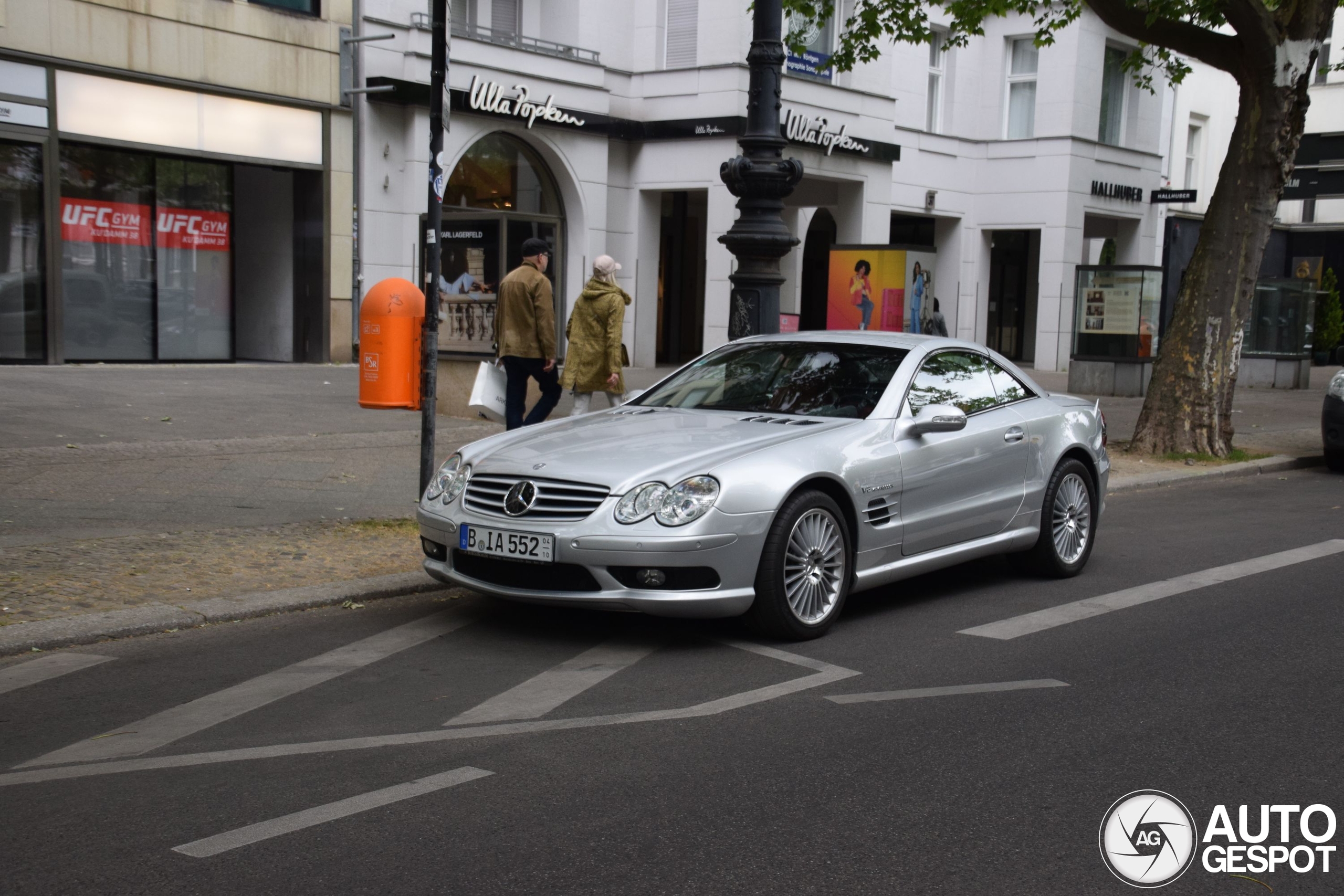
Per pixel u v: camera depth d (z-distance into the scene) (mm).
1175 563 8531
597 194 23469
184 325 19297
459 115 21125
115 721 4887
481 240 16547
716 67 23000
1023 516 7668
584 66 22859
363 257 20688
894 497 6680
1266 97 13289
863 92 25391
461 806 4027
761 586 5992
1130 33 13656
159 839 3748
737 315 9844
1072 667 5852
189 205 19125
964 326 30625
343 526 8492
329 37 19922
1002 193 30031
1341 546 9180
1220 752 4684
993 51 29859
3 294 16969
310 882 3471
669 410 7270
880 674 5672
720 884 3488
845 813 4023
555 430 6848
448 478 6508
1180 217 26562
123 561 7277
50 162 17078
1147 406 14367
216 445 11477
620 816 3967
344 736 4723
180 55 18219
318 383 17328
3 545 7496
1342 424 13648
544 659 5840
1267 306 25953
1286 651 6172
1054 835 3881
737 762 4477
